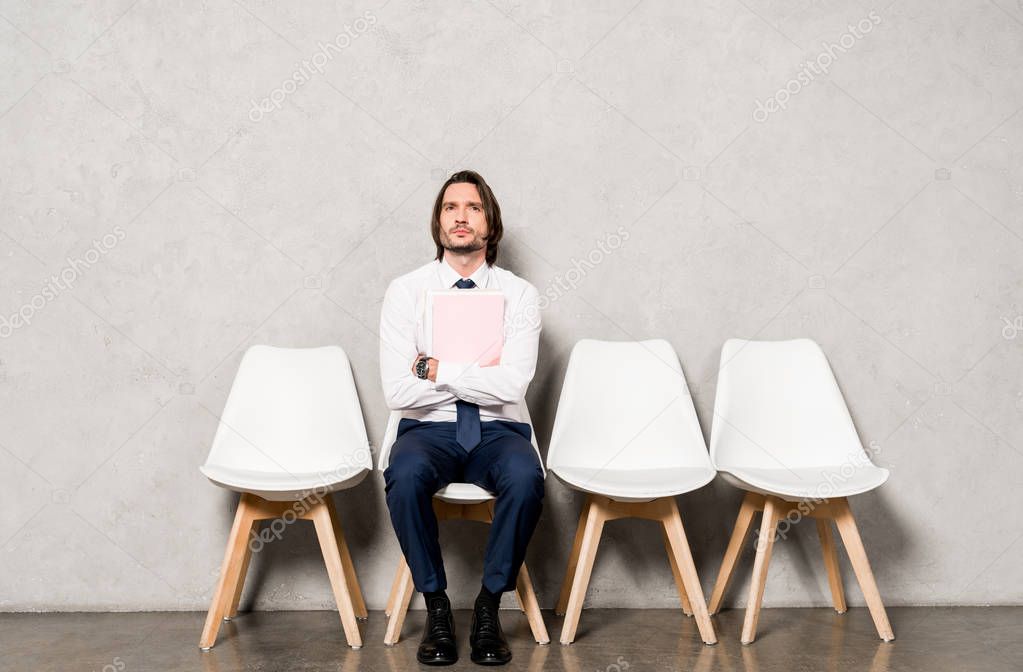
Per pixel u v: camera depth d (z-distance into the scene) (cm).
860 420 276
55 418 266
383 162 271
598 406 257
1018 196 277
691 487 223
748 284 275
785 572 272
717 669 206
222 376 269
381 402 272
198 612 264
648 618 257
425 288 245
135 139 268
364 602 263
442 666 207
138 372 267
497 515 215
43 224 267
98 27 268
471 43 272
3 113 267
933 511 274
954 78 277
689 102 274
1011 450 274
